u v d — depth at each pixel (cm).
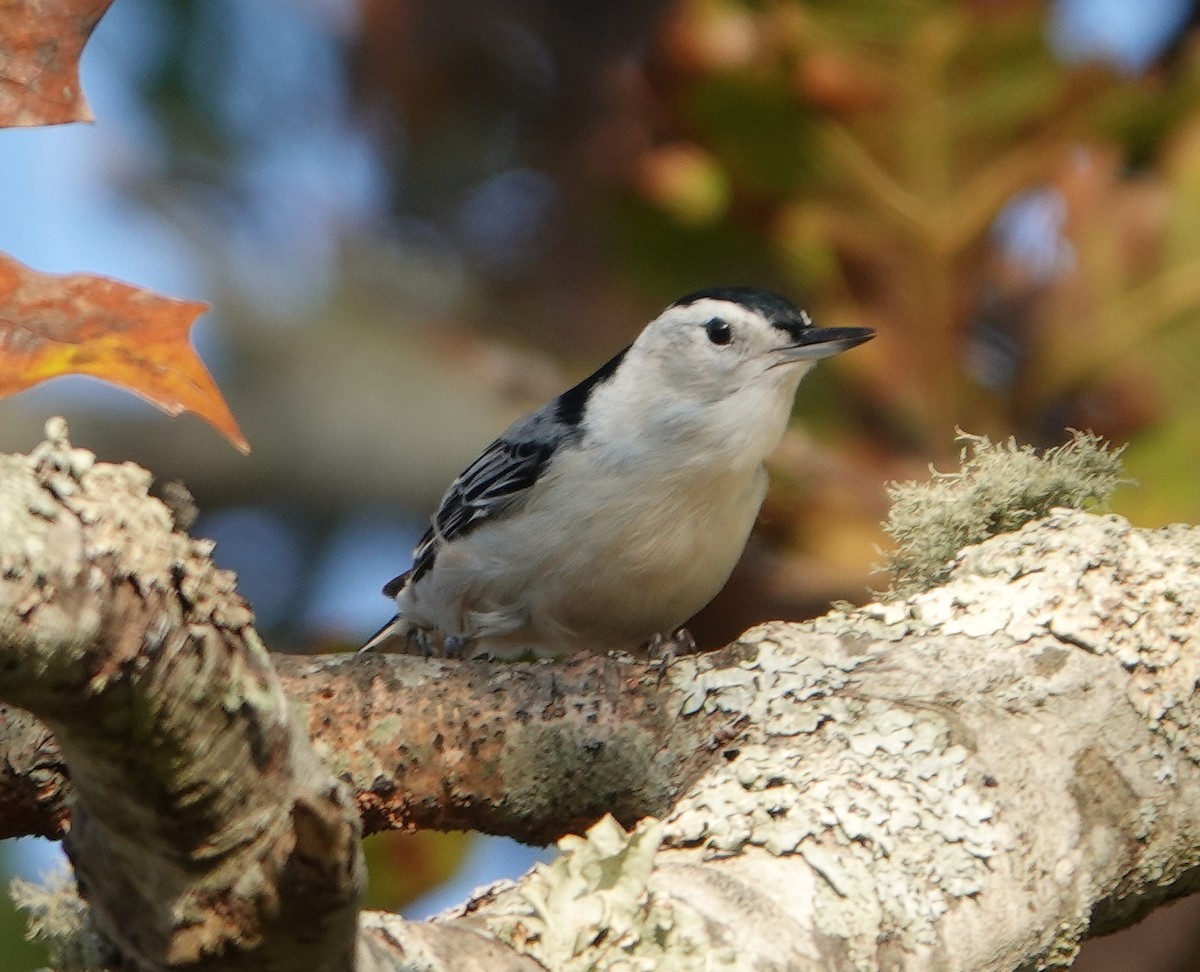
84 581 335
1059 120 855
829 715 588
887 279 876
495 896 488
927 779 552
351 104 1357
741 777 550
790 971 469
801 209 881
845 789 541
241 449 350
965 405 864
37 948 874
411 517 1418
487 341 1234
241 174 1409
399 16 1312
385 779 647
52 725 347
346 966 381
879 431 884
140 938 380
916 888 517
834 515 857
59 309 350
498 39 1302
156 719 345
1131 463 831
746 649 654
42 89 376
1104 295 841
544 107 1313
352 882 352
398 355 1412
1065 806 564
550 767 646
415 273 1399
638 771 641
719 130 873
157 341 351
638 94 901
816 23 845
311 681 653
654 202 892
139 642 340
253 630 365
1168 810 589
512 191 1327
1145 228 841
